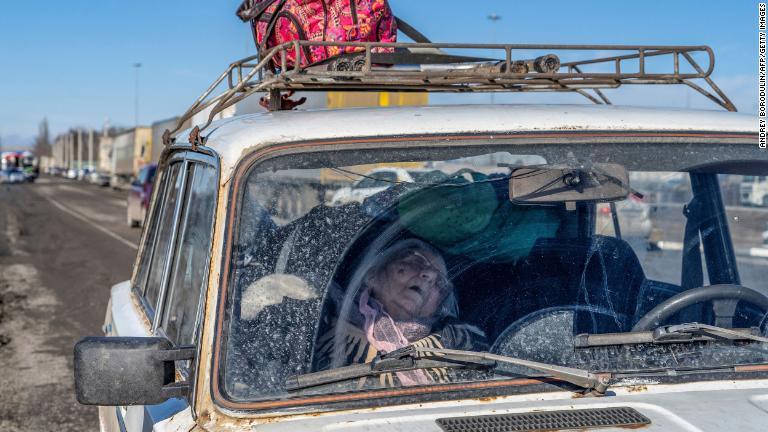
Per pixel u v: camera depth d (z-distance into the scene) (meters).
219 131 2.21
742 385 1.91
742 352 1.98
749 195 2.29
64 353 7.97
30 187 74.31
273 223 1.88
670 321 2.13
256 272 1.84
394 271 1.97
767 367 1.96
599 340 1.96
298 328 1.84
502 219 2.05
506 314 2.02
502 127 2.06
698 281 2.24
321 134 1.96
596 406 1.77
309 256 1.90
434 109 2.14
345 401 1.76
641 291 2.15
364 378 1.79
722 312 2.15
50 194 57.50
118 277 13.65
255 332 1.80
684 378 1.91
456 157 2.01
